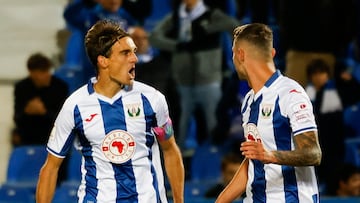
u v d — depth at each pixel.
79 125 16.69
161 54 31.28
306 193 16.25
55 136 16.98
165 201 17.17
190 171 31.11
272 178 16.28
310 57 31.62
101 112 16.66
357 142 31.92
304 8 31.28
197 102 31.45
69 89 32.53
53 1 37.28
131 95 16.77
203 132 31.92
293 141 16.06
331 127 30.16
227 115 31.50
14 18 37.03
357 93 32.62
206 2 32.41
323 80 30.42
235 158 27.58
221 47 31.45
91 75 32.94
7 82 35.72
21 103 30.97
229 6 34.47
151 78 30.23
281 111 15.99
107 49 16.50
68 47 34.81
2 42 36.72
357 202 25.81
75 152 30.48
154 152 17.02
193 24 31.20
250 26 16.41
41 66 30.59
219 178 30.98
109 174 16.67
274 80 16.20
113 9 32.56
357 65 35.25
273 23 34.41
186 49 31.23
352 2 31.88
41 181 17.19
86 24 33.16
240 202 25.08
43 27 37.03
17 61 36.28
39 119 30.97
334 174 29.02
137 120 16.67
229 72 31.80
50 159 17.11
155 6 37.50
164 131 17.00
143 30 31.14
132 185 16.67
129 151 16.62
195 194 29.70
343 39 31.84
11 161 30.94
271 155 15.36
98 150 16.67
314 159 15.63
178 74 31.23
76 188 29.62
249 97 16.56
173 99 30.75
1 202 28.77
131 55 16.56
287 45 31.80
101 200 16.66
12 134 31.62
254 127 16.28
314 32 31.38
